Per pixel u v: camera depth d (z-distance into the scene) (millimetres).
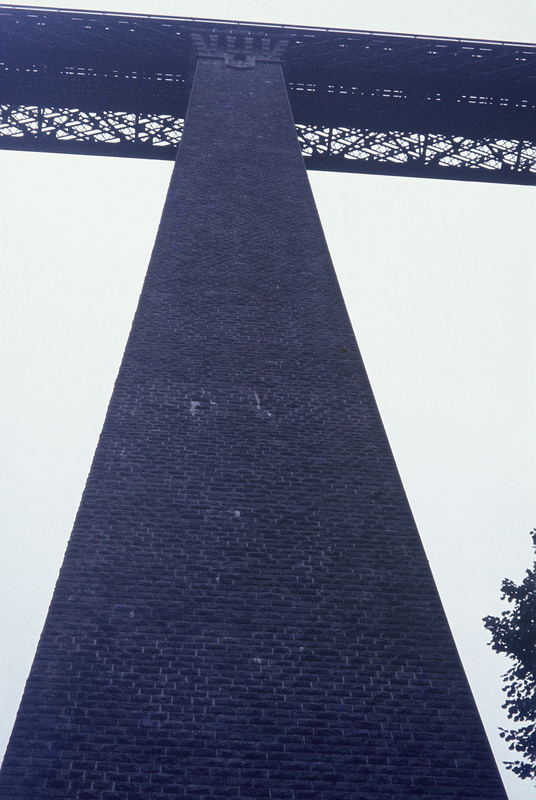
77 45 29469
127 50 29641
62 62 30281
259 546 12047
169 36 29234
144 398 13914
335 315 16375
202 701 10219
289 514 12555
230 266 17250
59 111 31812
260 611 11242
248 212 19156
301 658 10789
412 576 11930
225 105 23891
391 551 12234
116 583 11281
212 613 11133
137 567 11516
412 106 31406
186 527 12133
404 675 10742
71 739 9680
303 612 11297
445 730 10211
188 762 9664
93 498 12289
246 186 20156
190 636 10836
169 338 15156
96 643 10602
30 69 30578
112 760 9570
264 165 21219
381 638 11117
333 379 14938
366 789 9609
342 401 14523
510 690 22422
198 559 11750
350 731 10109
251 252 17797
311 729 10094
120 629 10789
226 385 14453
